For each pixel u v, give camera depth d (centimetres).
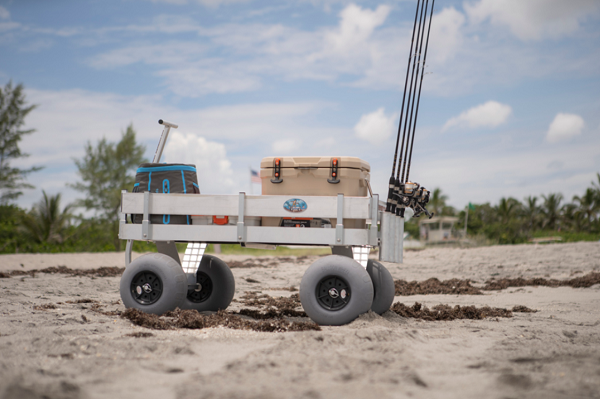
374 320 441
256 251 2469
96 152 2733
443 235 4256
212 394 237
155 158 562
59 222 2400
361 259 495
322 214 465
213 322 447
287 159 485
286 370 278
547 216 5456
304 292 454
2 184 3039
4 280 923
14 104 3108
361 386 251
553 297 783
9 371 271
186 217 507
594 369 291
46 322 421
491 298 782
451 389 255
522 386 261
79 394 237
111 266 1450
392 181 472
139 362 297
